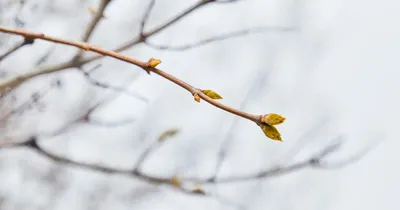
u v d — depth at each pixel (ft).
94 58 4.27
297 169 4.70
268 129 3.77
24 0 4.42
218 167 4.68
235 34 4.35
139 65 3.84
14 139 4.75
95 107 4.98
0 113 4.81
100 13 4.24
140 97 4.30
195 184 4.55
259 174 4.67
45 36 3.88
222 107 3.79
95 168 4.71
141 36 4.27
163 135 4.62
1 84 4.22
